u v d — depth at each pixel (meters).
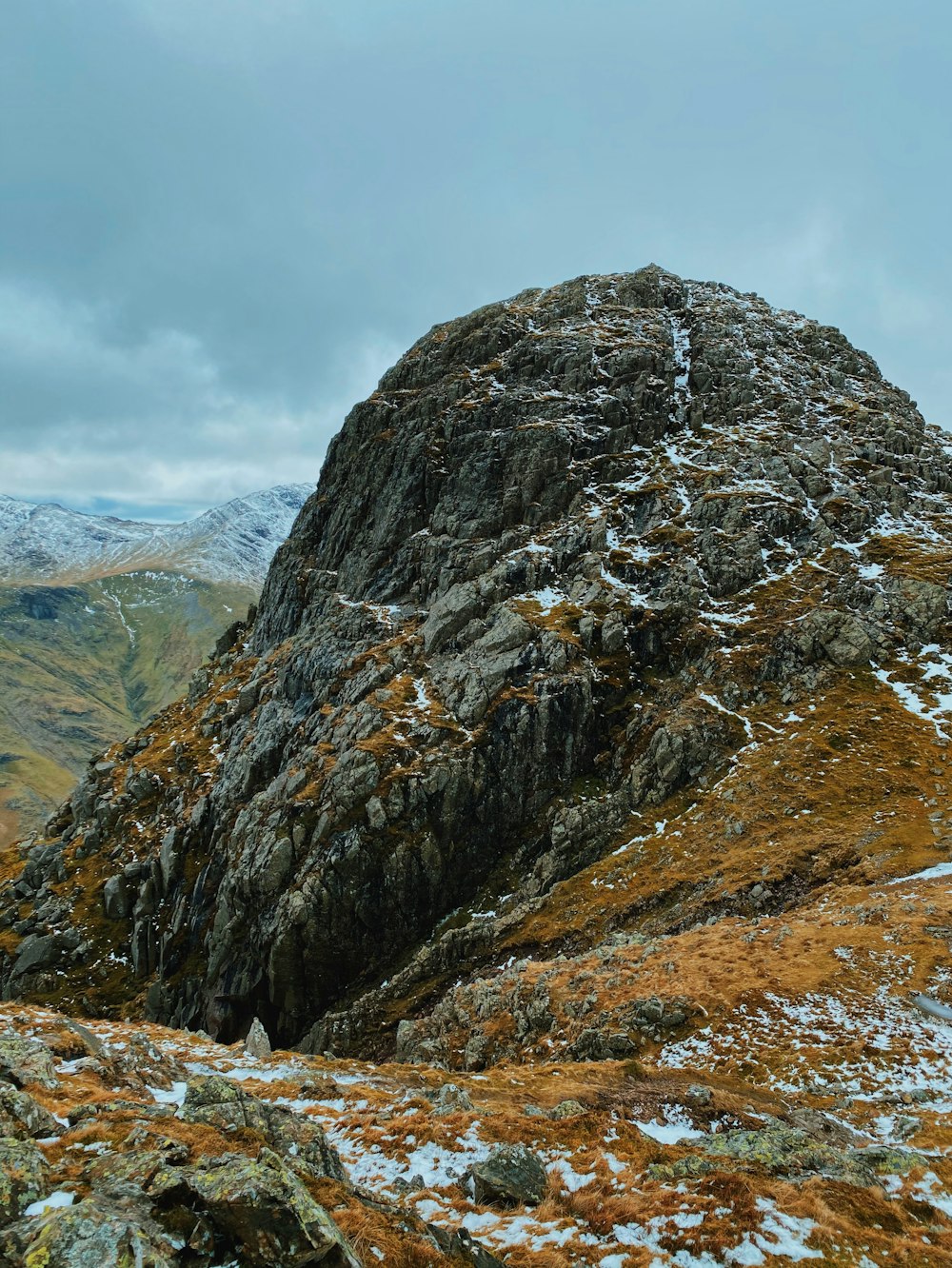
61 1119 18.70
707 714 81.94
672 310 184.00
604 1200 19.95
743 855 62.47
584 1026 42.72
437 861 78.69
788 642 88.69
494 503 126.25
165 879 100.19
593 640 95.19
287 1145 17.86
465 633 102.56
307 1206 13.27
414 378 167.25
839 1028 35.31
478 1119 25.25
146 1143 15.84
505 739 84.88
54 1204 13.18
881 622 89.94
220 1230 12.71
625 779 80.81
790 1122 27.36
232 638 189.38
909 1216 19.89
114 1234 11.78
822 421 140.75
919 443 135.88
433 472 134.00
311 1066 35.69
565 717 85.38
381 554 133.38
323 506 160.38
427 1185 21.09
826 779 68.69
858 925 44.97
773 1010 37.91
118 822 119.81
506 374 152.38
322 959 75.25
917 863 52.88
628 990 44.88
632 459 130.62
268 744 106.19
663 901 61.75
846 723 75.94
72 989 93.62
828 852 58.66
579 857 74.56
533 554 111.69
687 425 143.12
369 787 82.38
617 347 152.00
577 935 62.50
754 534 107.31
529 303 188.25
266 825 87.06
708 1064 35.09
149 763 131.12
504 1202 19.92
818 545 107.50
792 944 44.69
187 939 91.44
